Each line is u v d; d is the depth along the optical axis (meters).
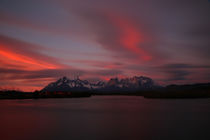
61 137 12.77
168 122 18.22
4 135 13.36
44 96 120.69
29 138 12.59
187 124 17.03
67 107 37.47
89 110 30.64
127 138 12.41
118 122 18.50
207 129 14.84
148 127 15.83
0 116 23.52
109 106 39.31
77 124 17.56
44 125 17.17
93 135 13.27
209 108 32.31
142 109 31.38
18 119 20.91
